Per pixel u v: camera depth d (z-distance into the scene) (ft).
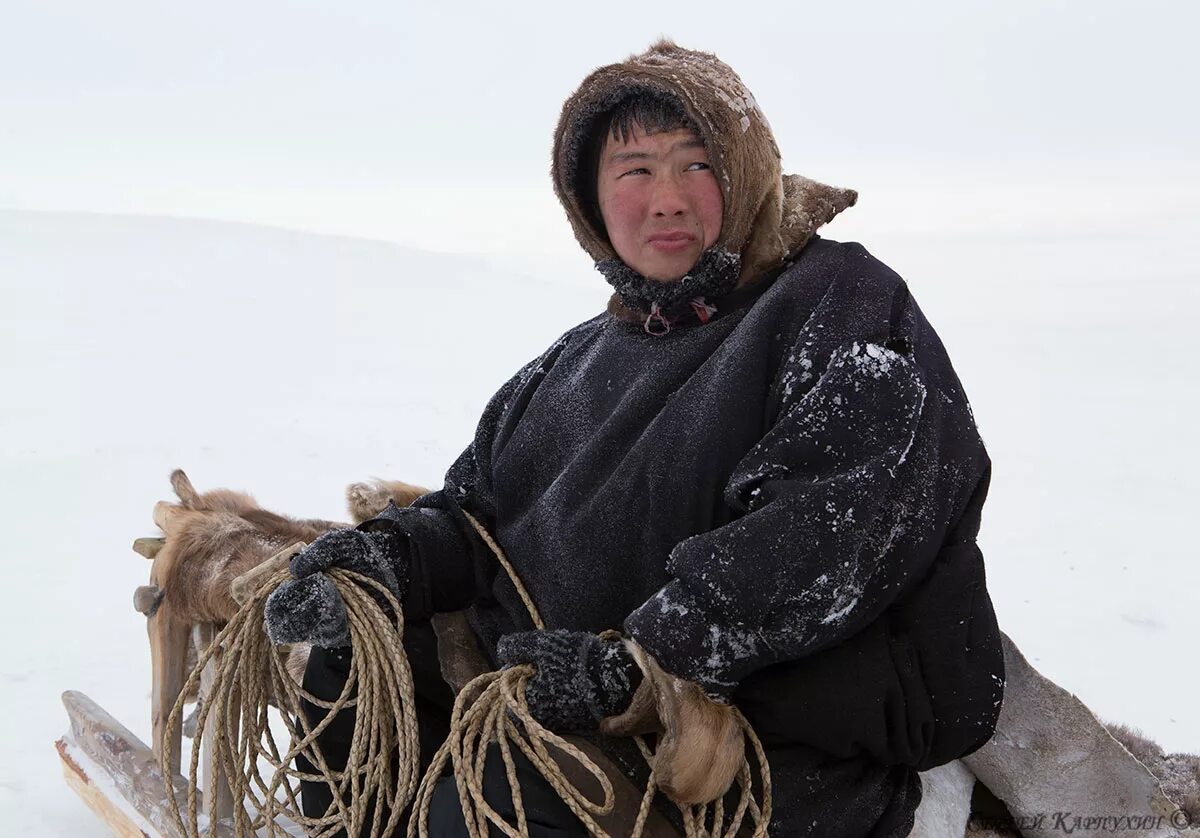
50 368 38.63
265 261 74.54
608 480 6.29
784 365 5.95
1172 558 18.71
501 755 5.71
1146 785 7.04
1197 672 13.87
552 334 57.52
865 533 5.38
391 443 27.68
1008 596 16.81
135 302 56.90
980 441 5.98
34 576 17.15
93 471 23.71
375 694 6.24
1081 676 13.71
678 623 5.32
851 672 5.68
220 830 8.20
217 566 8.63
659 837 5.58
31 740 11.73
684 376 6.33
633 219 6.42
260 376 39.06
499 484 7.02
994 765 7.06
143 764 9.20
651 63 6.43
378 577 6.72
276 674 6.86
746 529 5.37
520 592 6.70
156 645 9.18
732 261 6.36
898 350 5.89
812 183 6.60
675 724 5.24
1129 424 31.40
